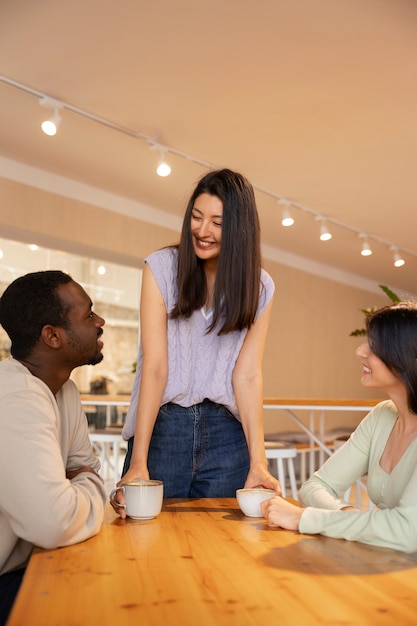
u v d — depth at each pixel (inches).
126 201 225.6
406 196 205.8
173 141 171.8
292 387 287.0
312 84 137.3
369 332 61.4
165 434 72.0
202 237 68.5
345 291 315.3
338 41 120.8
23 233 193.9
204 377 72.2
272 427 280.4
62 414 60.7
